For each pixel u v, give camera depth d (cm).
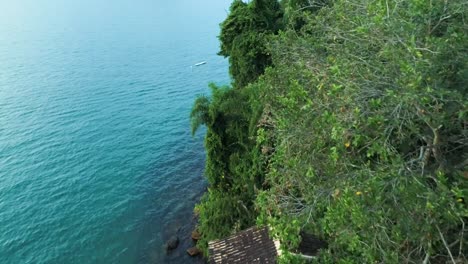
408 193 760
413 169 871
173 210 3228
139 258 2717
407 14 892
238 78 3142
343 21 1130
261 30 2889
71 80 5894
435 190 795
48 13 11919
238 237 1816
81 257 2727
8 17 10900
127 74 6266
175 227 3014
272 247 1692
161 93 5569
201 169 3828
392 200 790
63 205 3219
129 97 5381
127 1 15350
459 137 894
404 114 809
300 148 1055
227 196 2556
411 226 779
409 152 927
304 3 2384
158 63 6875
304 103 1070
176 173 3766
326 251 1084
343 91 909
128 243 2861
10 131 4284
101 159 3891
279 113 1257
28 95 5250
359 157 917
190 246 2783
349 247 889
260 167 2222
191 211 3200
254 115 2317
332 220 893
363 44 954
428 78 756
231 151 2681
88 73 6238
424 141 949
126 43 8188
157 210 3231
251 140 2462
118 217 3128
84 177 3600
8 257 2691
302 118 1038
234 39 3008
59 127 4444
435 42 780
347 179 866
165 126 4625
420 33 852
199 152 4131
